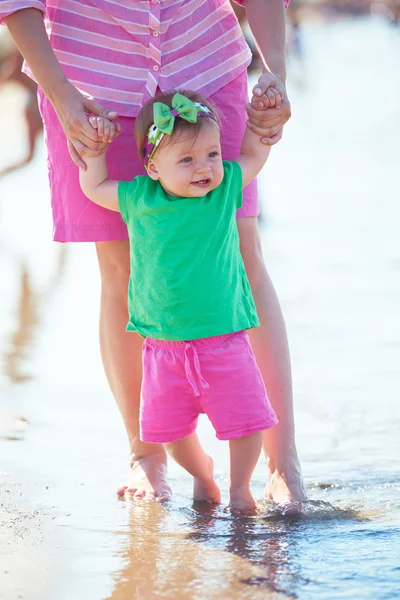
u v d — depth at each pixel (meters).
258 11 8.16
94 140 7.40
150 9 7.81
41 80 7.55
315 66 64.31
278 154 32.31
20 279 17.45
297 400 10.50
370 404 10.31
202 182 7.30
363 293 15.30
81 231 8.12
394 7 97.00
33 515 7.23
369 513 7.31
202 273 7.32
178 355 7.40
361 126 38.62
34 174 28.36
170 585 5.81
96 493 7.90
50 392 11.05
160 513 7.39
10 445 9.18
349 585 5.78
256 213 8.22
